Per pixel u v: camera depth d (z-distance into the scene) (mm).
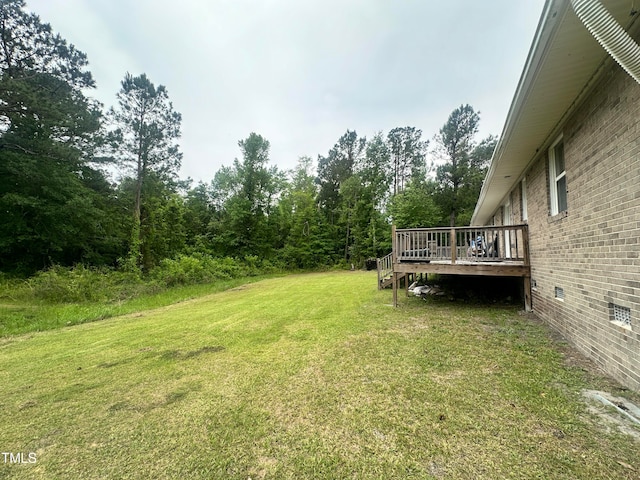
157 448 2258
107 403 3035
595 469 1815
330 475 1890
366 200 28031
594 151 3395
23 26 12602
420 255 8070
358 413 2598
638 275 2623
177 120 20047
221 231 25000
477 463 1920
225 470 1983
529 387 2900
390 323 5746
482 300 7910
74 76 14312
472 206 25906
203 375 3648
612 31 1882
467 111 26859
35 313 8086
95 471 2041
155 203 19906
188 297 11531
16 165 12320
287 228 27578
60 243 14297
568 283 4188
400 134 30516
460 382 3090
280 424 2498
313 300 9289
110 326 6781
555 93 3602
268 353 4352
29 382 3654
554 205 4902
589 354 3553
